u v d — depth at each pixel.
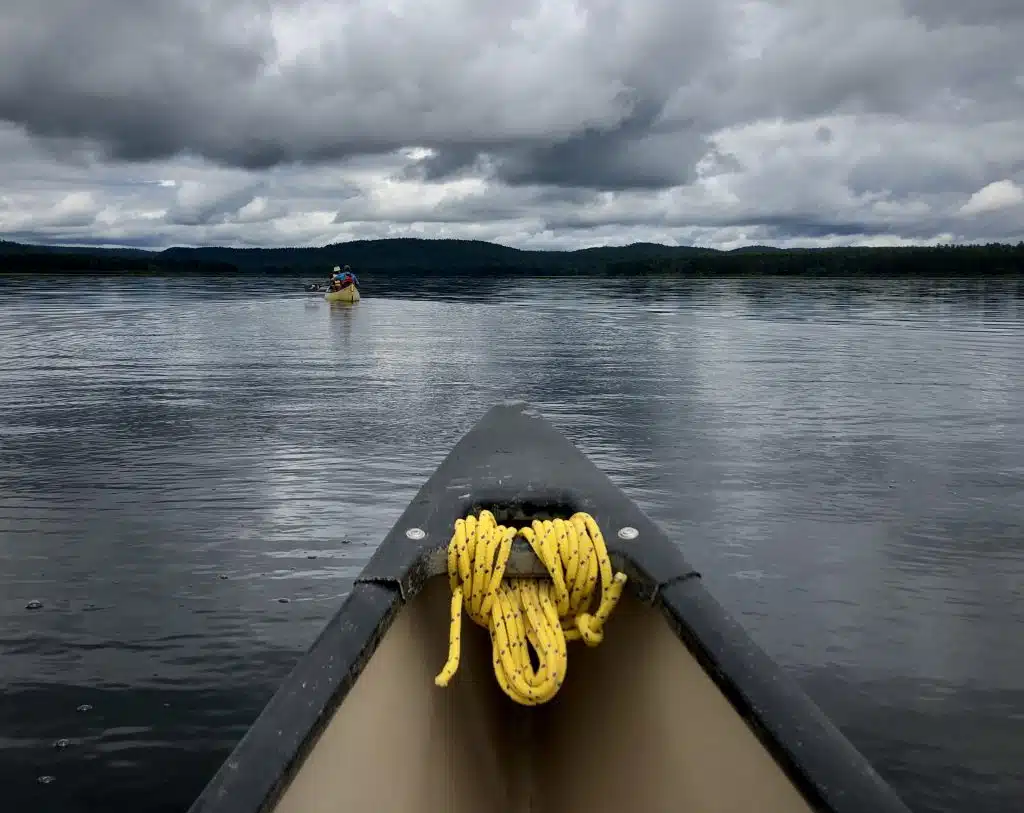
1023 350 16.00
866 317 25.81
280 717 1.47
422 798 2.00
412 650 2.13
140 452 7.55
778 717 1.44
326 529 5.45
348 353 15.80
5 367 13.59
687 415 9.32
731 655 1.65
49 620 4.12
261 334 19.92
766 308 31.05
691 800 1.76
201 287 53.09
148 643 3.88
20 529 5.41
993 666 3.71
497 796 2.55
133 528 5.45
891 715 3.33
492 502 2.66
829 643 3.91
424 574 2.20
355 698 1.71
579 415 9.31
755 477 6.70
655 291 48.91
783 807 1.42
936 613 4.23
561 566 2.14
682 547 5.13
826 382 11.88
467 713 2.48
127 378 12.30
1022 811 2.78
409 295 42.91
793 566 4.83
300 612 4.21
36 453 7.48
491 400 10.36
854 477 6.71
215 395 10.74
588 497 2.63
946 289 48.97
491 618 2.21
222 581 4.60
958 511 5.83
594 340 18.38
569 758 2.52
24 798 2.79
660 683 1.99
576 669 2.59
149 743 3.11
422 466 7.06
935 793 2.87
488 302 35.78
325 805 1.53
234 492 6.28
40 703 3.38
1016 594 4.46
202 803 1.26
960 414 9.37
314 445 7.86
